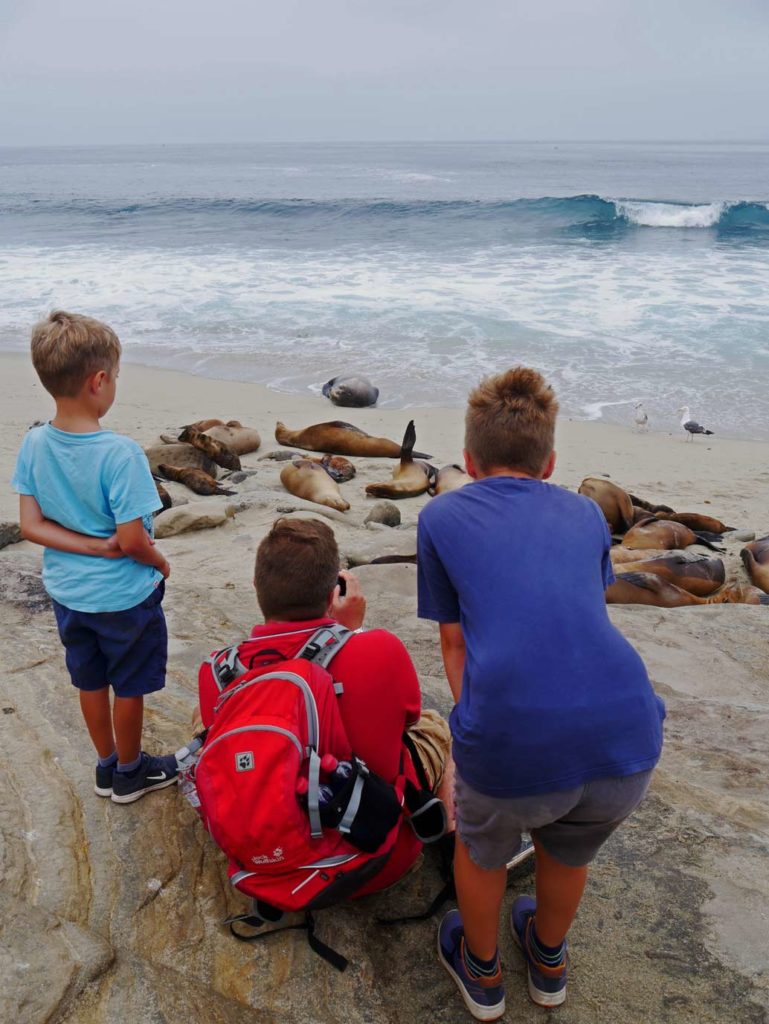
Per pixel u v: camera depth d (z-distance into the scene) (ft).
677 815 9.93
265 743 7.18
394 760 7.95
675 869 9.07
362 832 7.32
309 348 51.13
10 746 10.49
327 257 79.92
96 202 127.03
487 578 6.57
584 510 7.03
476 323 55.26
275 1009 7.48
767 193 149.18
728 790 10.90
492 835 6.71
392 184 176.24
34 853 8.79
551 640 6.33
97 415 8.50
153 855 8.93
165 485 28.76
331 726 7.46
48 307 60.49
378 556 21.83
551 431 7.29
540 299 61.36
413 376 46.16
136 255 81.30
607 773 6.27
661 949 8.13
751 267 73.05
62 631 8.91
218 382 45.55
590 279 68.08
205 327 55.52
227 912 8.30
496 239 90.94
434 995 7.72
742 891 8.78
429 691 13.12
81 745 10.62
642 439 38.04
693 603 20.68
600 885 8.85
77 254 81.92
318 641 7.75
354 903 8.58
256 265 75.46
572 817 6.57
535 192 150.82
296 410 41.27
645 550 23.35
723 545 26.05
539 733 6.19
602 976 7.88
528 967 7.75
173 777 9.86
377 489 29.68
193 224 105.29
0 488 28.53
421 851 9.05
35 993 7.29
